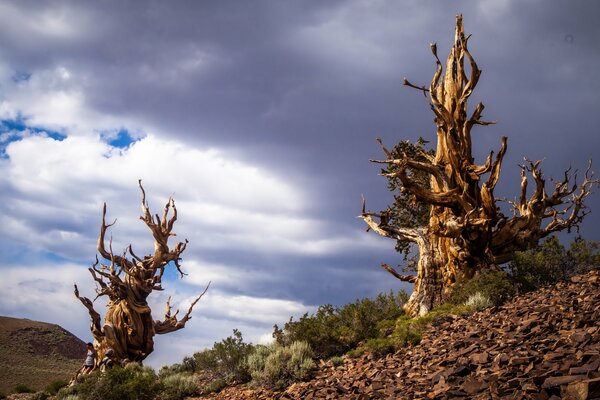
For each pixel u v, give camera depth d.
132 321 26.42
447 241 18.84
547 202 19.25
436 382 8.69
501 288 14.99
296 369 13.58
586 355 6.87
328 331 15.38
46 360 52.72
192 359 19.77
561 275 16.05
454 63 20.38
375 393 9.20
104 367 21.61
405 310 18.22
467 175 19.39
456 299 16.25
